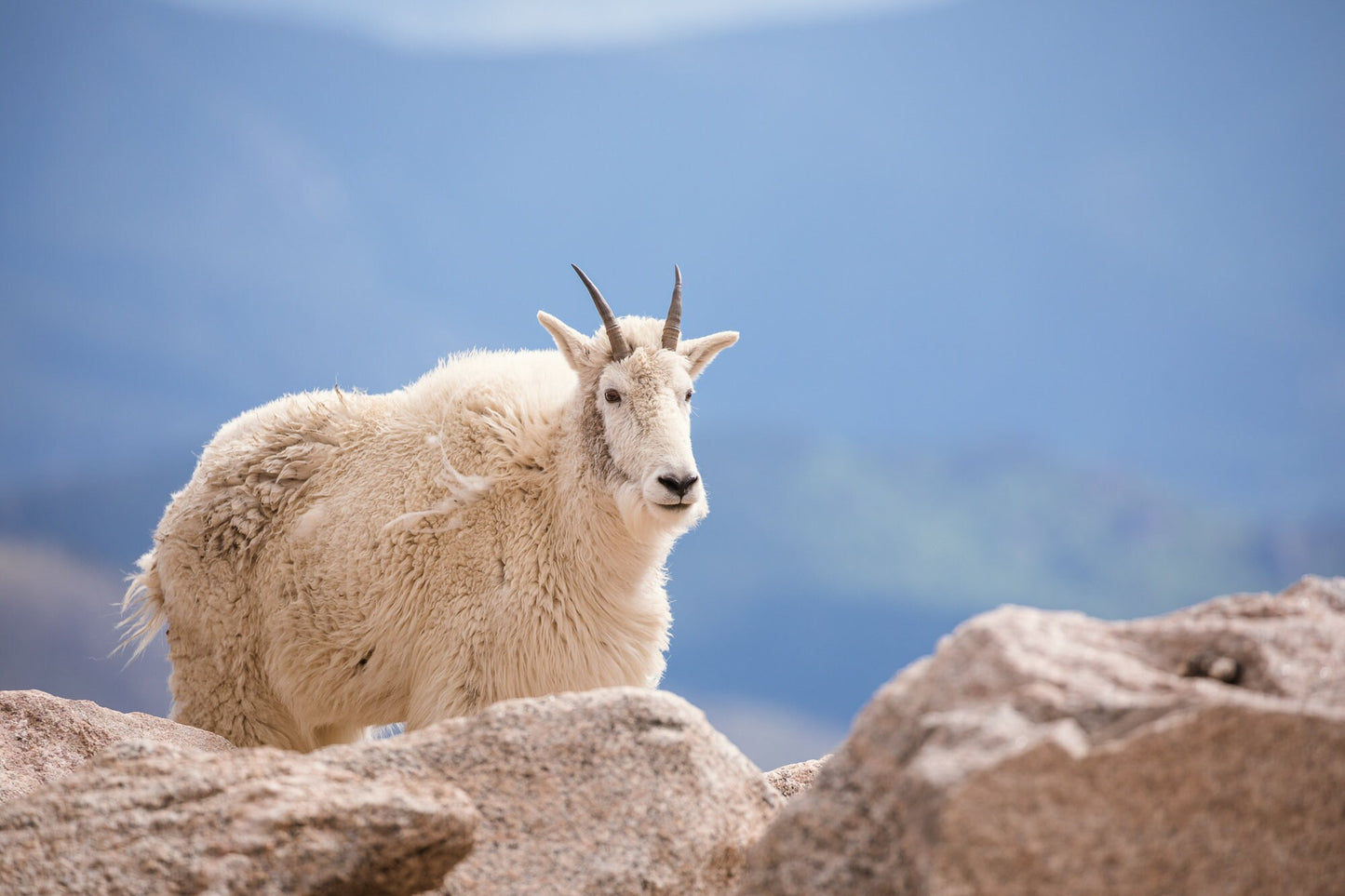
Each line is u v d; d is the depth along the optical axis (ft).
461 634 64.44
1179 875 27.55
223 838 33.81
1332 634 32.30
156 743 38.81
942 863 27.81
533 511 66.80
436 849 34.42
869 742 32.83
